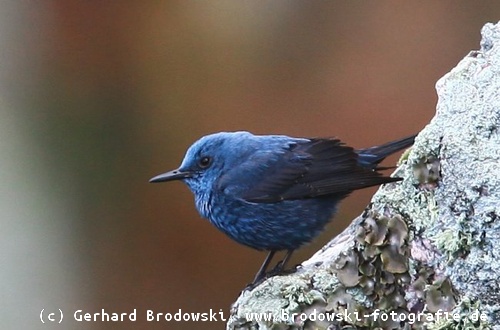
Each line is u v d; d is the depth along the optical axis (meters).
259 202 9.23
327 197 9.23
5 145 15.42
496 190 6.41
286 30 15.68
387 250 7.07
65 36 16.31
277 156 9.30
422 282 6.89
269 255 9.57
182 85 15.74
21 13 16.52
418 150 7.01
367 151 9.19
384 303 7.02
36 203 15.20
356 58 15.34
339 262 7.25
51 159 15.63
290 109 15.17
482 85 6.92
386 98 14.91
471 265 6.54
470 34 15.23
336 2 15.70
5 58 16.28
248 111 15.33
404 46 15.29
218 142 9.55
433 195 6.95
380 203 7.23
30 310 14.45
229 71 15.71
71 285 14.78
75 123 15.89
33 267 14.75
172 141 15.53
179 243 14.80
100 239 15.09
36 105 16.02
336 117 14.95
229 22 15.97
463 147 6.63
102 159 15.68
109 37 16.28
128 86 15.91
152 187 15.30
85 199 15.38
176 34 16.00
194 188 9.70
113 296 14.68
